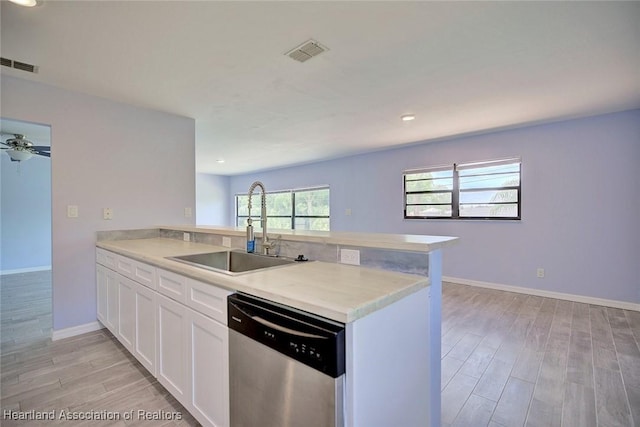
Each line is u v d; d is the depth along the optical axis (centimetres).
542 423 165
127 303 225
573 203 369
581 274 367
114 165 297
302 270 152
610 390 192
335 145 501
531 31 184
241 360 126
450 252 473
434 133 426
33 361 228
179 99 292
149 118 321
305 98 291
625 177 338
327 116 347
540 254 394
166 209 333
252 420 122
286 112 332
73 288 274
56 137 263
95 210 286
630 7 161
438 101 300
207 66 225
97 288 283
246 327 122
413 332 129
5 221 551
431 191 493
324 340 96
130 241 286
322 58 215
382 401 111
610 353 239
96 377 207
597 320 308
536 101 302
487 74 242
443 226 480
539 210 392
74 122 273
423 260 141
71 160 272
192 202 355
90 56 210
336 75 242
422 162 497
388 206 543
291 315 110
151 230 320
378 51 206
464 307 352
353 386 97
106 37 187
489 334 277
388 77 246
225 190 890
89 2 154
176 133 342
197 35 185
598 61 220
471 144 444
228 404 134
